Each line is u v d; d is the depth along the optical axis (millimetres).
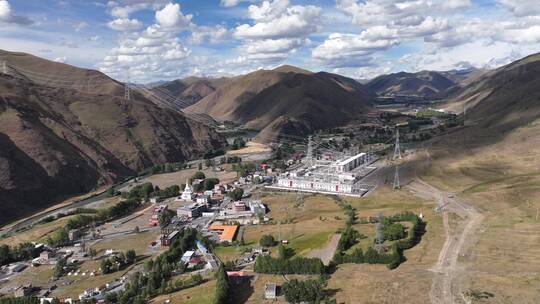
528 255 120875
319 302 102562
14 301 117875
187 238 162375
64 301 123062
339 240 143375
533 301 96125
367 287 109500
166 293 120000
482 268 115500
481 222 153500
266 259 126188
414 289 106125
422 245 135750
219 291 108062
